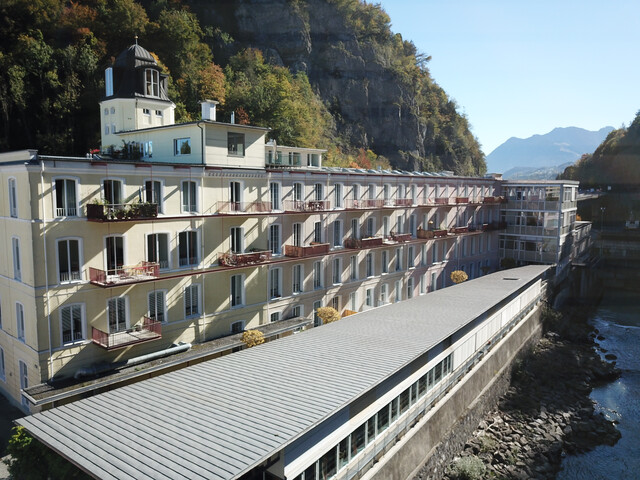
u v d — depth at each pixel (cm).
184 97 7556
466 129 15400
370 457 1952
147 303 2805
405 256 4969
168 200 2883
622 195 9931
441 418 2588
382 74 12238
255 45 10325
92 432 1499
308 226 3891
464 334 3009
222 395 1777
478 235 6153
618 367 4394
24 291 2444
